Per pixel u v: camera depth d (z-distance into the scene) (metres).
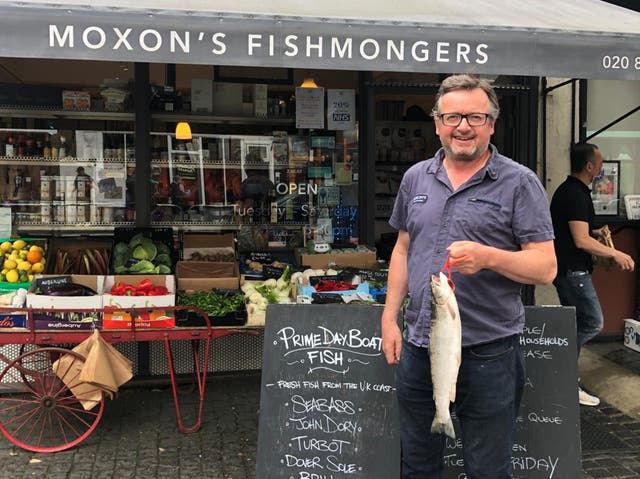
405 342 2.39
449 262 2.05
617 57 3.15
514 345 2.26
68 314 3.73
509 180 2.16
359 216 5.33
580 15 3.74
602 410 4.42
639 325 5.46
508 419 2.26
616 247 5.71
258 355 4.98
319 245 5.09
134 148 5.02
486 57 3.03
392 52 2.94
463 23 3.07
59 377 3.64
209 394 4.64
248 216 5.32
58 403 3.73
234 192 5.29
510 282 2.22
